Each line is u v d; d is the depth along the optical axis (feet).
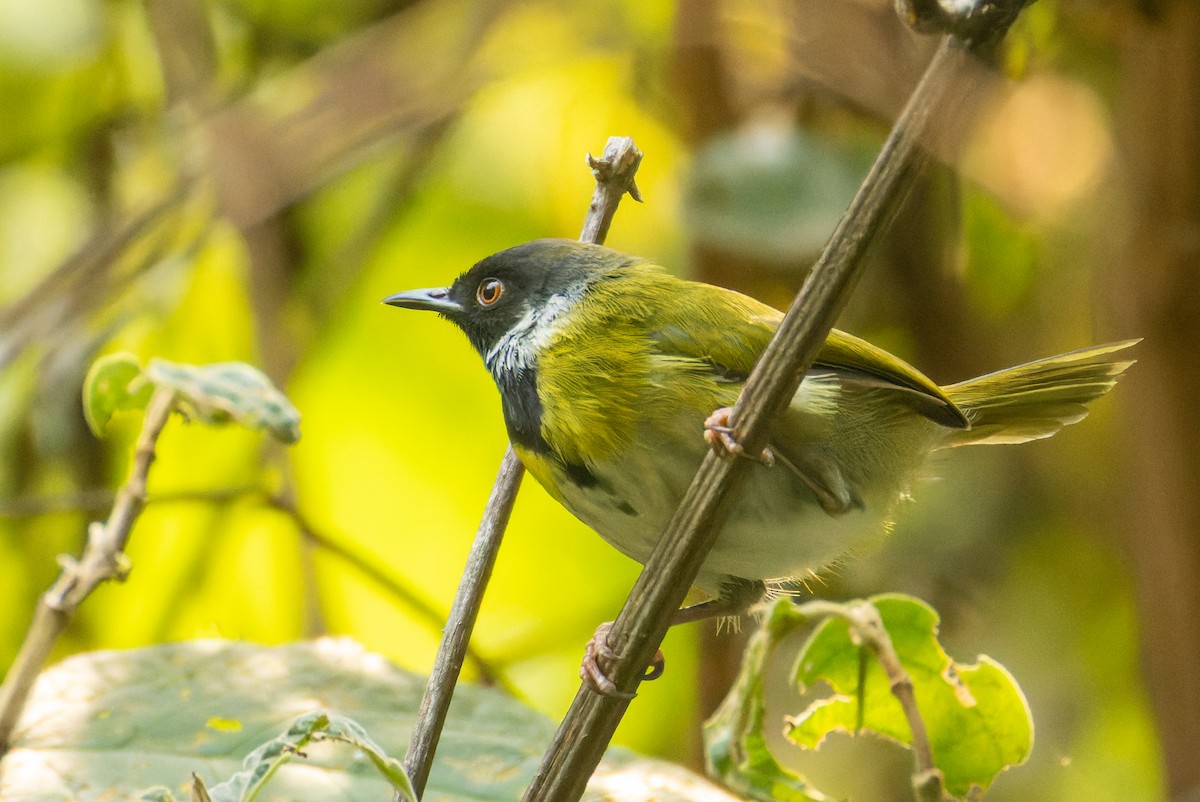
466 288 24.45
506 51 37.55
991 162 37.52
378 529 40.47
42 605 17.31
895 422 23.48
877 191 16.11
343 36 40.83
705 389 21.30
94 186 40.16
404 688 20.97
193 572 36.96
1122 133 35.53
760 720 22.43
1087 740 40.50
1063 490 41.34
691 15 36.32
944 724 23.12
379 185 41.32
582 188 41.11
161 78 40.34
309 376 39.65
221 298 40.42
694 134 37.50
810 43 34.99
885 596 22.81
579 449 21.84
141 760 18.76
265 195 34.81
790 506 22.11
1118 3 34.50
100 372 18.79
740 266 37.68
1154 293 34.88
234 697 20.21
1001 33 14.96
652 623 17.35
